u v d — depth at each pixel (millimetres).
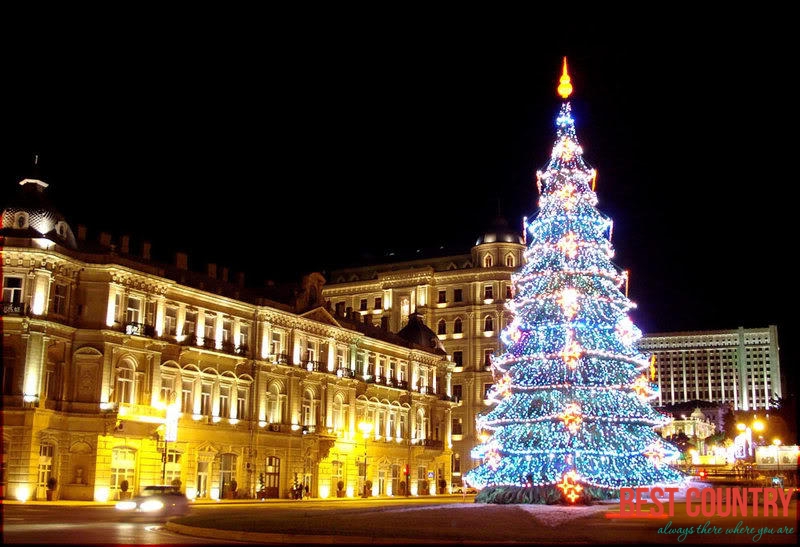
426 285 133375
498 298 129000
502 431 54656
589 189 58250
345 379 93500
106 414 64000
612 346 54031
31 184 66500
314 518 37438
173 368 72125
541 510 42906
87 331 65438
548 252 56281
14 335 61094
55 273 63969
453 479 126750
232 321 79750
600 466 50969
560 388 52406
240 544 27672
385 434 102250
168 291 72625
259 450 80062
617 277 57188
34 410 60188
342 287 141125
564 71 61094
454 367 122438
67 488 63406
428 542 26422
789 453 84250
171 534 32438
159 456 69000
